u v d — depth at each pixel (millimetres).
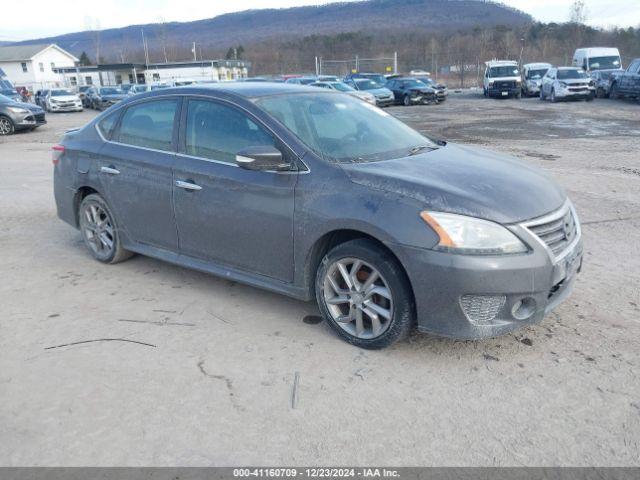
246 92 4258
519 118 19578
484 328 3262
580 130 15625
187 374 3396
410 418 2955
